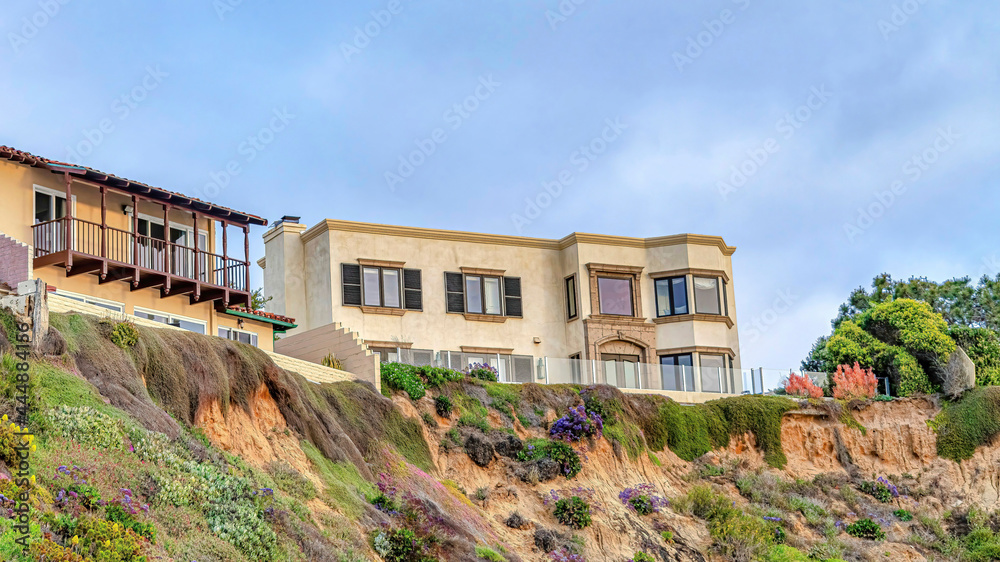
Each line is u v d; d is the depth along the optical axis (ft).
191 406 90.99
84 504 66.39
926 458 151.74
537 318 166.61
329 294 153.69
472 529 106.93
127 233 114.62
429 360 150.71
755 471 144.25
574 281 167.32
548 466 124.98
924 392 165.27
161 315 117.08
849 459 150.41
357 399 116.47
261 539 76.54
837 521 136.67
